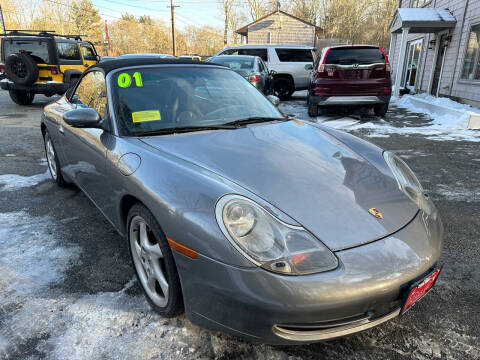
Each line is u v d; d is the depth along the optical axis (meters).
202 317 1.54
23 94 10.38
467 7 9.70
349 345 1.73
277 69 12.00
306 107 10.36
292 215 1.52
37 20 47.78
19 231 2.80
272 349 1.69
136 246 2.00
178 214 1.54
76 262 2.39
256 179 1.71
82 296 2.05
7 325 1.81
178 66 2.78
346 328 1.43
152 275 1.85
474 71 9.28
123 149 2.03
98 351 1.65
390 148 5.49
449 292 2.12
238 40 44.28
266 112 2.75
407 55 15.18
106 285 2.15
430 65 12.43
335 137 2.48
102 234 2.78
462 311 1.96
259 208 1.50
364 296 1.38
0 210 3.19
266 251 1.38
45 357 1.62
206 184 1.61
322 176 1.82
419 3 13.84
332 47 7.75
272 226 1.44
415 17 10.98
